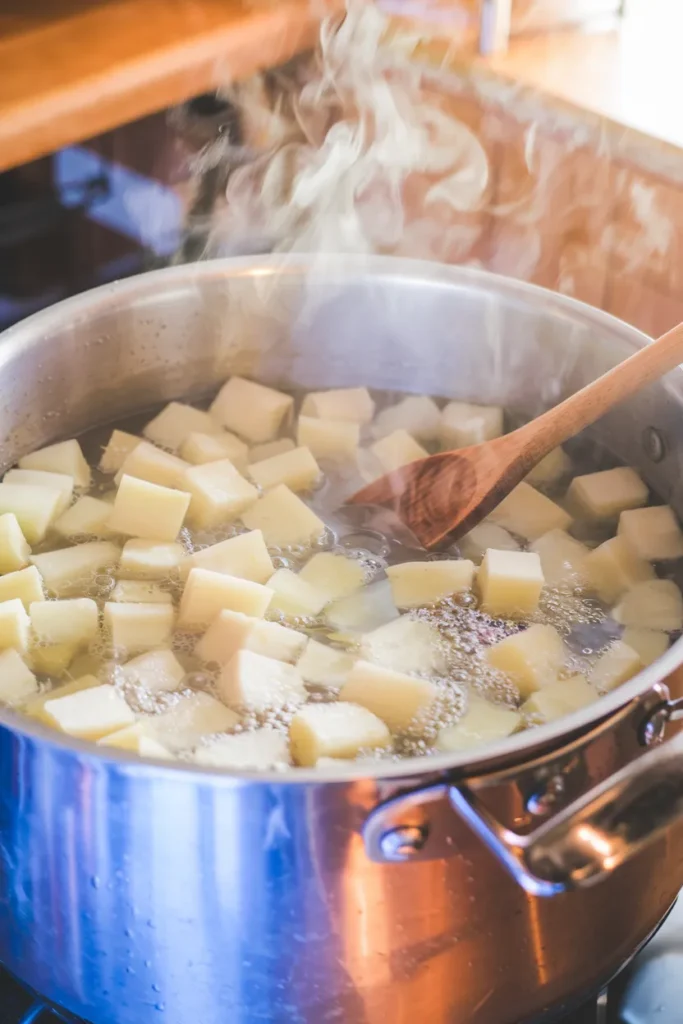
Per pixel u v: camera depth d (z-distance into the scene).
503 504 0.67
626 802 0.48
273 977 0.51
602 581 0.64
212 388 0.73
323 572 0.64
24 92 0.73
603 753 0.50
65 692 0.58
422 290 0.69
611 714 0.50
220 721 0.57
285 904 0.50
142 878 0.50
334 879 0.50
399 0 0.82
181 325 0.69
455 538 0.65
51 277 0.90
